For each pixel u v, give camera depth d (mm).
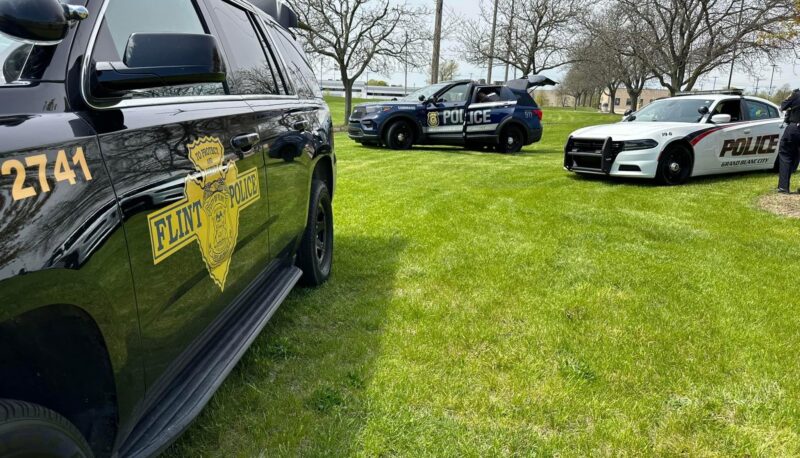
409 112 13422
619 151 8383
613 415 2439
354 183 8367
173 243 1754
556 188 8125
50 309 1254
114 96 1562
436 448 2184
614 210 6637
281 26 3920
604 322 3393
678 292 3918
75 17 1436
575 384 2678
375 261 4523
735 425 2398
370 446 2176
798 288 4035
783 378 2758
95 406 1481
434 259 4598
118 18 1813
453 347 3029
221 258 2148
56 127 1328
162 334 1729
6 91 1320
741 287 4043
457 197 7316
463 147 14906
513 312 3520
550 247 4992
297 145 3189
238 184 2309
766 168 9602
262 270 2771
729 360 2932
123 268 1480
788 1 17188
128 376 1537
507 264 4492
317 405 2434
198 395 1895
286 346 2955
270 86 3113
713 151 8695
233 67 2613
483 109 13320
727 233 5621
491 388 2635
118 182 1479
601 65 28797
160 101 1845
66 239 1255
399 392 2559
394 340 3094
